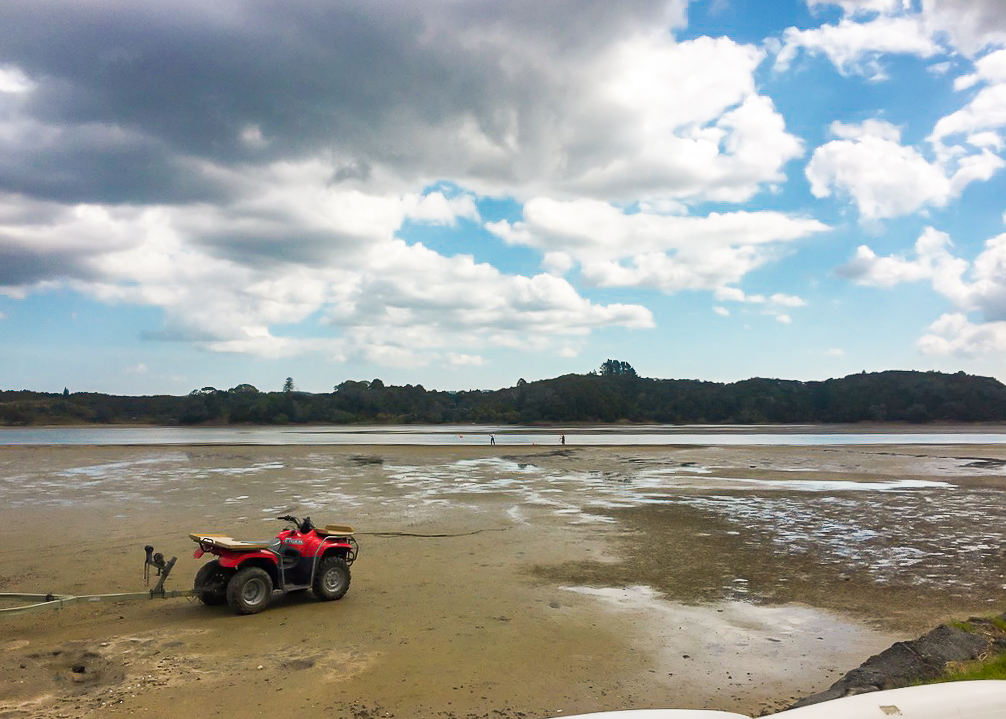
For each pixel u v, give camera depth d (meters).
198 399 171.25
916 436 84.94
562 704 6.63
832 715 2.33
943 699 2.45
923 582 11.77
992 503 21.84
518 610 9.88
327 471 31.28
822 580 11.88
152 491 23.33
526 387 195.00
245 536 15.26
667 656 8.06
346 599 10.40
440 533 16.08
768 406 181.25
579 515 19.03
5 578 11.46
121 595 9.30
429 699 6.71
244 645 8.21
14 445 51.34
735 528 17.08
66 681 7.09
